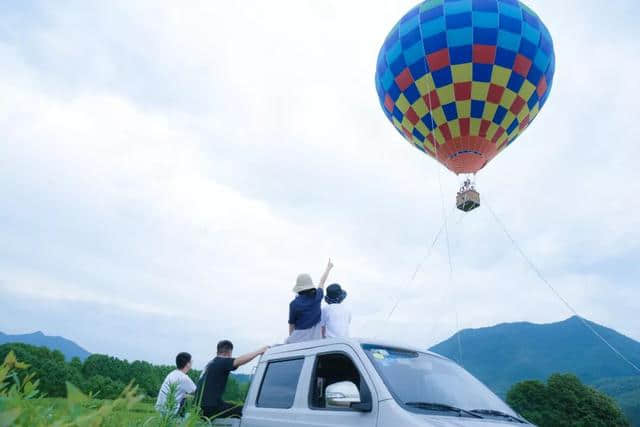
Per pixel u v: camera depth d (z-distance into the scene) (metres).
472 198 26.17
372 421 4.25
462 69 24.66
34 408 0.98
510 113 25.61
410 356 5.10
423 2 26.38
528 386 75.50
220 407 6.11
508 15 24.56
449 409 4.45
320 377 5.22
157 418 1.70
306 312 7.13
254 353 6.47
